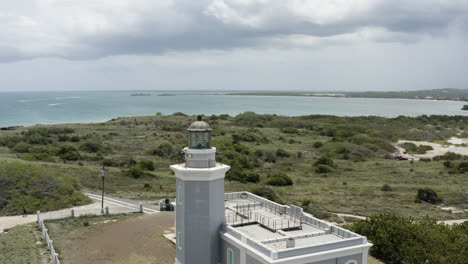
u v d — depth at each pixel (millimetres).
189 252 25062
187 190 24672
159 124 143125
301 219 27141
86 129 125000
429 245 28422
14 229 36656
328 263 21344
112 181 61062
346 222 43062
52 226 37844
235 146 96312
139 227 37812
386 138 132375
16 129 123938
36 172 50562
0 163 51312
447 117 198375
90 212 43156
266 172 78062
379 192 60938
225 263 24609
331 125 157375
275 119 174500
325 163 84875
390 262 30078
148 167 75000
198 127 25031
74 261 29281
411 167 85312
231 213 28656
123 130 125812
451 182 70062
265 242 22719
